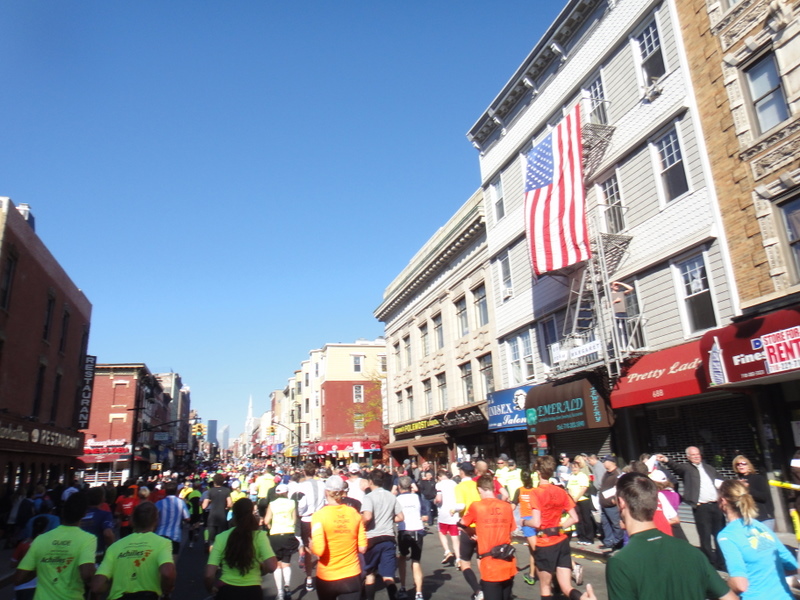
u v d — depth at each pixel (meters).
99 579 4.85
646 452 15.52
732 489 4.59
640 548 3.09
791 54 12.05
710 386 12.11
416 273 32.59
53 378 29.12
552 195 17.16
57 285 29.34
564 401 16.95
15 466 23.88
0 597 11.66
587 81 18.75
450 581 9.91
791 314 10.62
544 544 6.97
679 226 14.60
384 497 8.00
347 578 5.93
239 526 5.38
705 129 14.00
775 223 12.18
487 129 24.72
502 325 23.84
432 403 31.06
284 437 97.75
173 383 94.19
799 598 7.12
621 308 15.55
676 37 14.97
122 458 52.28
